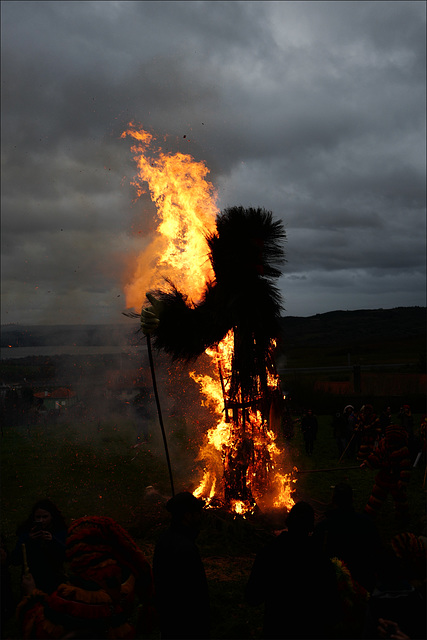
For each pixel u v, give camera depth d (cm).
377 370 8575
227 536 776
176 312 776
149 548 743
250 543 762
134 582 368
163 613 357
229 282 841
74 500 1014
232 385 872
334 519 493
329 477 1273
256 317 834
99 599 332
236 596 587
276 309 865
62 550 412
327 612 359
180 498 389
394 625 345
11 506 982
